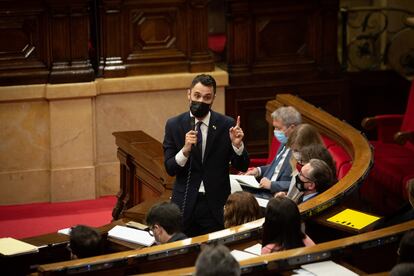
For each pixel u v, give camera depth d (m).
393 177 22.66
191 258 14.21
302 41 28.50
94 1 26.66
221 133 17.56
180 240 14.59
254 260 12.82
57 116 26.23
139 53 26.91
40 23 25.91
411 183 15.88
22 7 25.66
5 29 25.69
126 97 26.83
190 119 17.61
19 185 26.42
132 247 16.92
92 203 26.59
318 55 28.62
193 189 17.56
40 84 26.09
